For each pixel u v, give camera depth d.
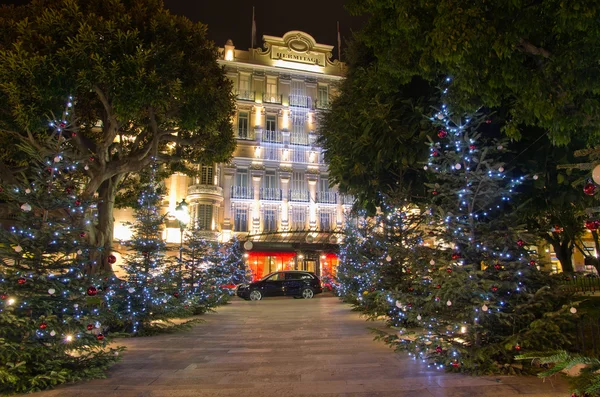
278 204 34.91
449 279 6.19
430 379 6.10
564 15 5.36
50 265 6.30
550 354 4.42
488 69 6.54
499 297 6.49
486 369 6.23
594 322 6.51
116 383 6.05
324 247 32.22
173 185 32.44
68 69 11.62
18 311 5.92
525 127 8.77
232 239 29.03
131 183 19.84
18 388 5.50
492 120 8.57
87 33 11.72
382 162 10.31
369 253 14.78
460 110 7.34
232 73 35.59
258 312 16.64
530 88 6.30
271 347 8.85
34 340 5.89
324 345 9.02
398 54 7.83
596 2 5.13
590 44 5.72
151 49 12.39
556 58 6.00
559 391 5.42
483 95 7.10
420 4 6.73
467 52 6.11
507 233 6.56
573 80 6.00
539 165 8.55
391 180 11.97
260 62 36.47
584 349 6.02
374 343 9.20
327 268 31.16
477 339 6.50
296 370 6.76
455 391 5.52
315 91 37.19
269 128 36.09
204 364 7.25
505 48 5.97
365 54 12.01
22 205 6.36
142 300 10.66
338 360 7.48
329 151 13.65
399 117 9.79
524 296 6.45
